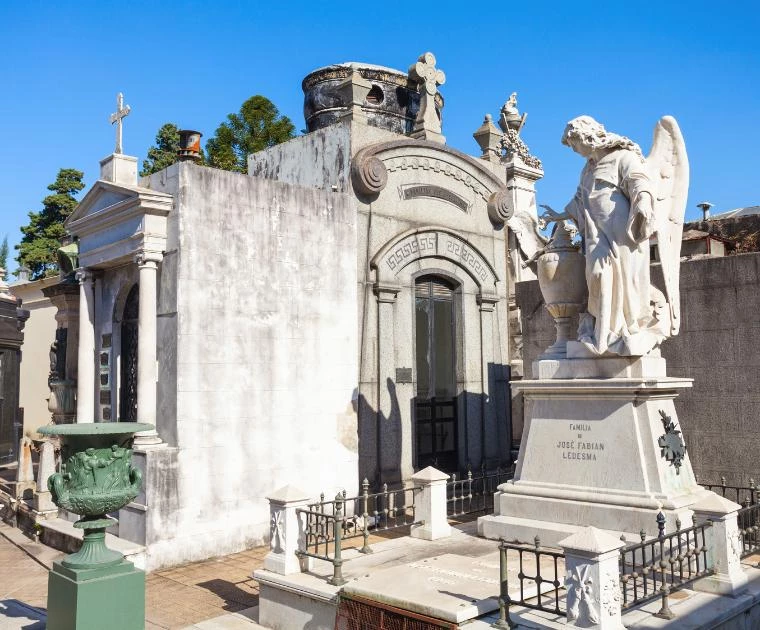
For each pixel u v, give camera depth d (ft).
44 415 79.20
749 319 34.32
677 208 30.68
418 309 47.19
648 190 27.96
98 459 22.77
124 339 41.57
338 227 42.52
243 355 37.91
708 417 35.29
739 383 34.50
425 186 47.16
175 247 36.19
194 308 36.32
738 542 24.29
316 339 40.96
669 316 30.22
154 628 26.22
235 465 37.17
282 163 47.96
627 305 28.89
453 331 49.19
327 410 41.11
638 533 26.78
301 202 40.98
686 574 25.27
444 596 21.57
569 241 31.30
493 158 53.93
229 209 37.96
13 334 63.31
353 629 22.58
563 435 30.07
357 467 42.09
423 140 47.06
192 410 35.86
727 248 61.67
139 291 36.68
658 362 28.94
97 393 42.88
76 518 39.52
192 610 28.22
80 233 42.11
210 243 37.11
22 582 32.94
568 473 29.66
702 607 22.22
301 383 40.09
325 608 24.22
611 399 28.68
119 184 37.27
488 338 50.55
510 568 25.32
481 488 48.67
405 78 55.16
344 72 54.65
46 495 40.55
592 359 29.48
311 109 55.72
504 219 51.72
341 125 44.45
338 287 42.24
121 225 38.55
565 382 29.66
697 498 27.73
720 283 35.24
